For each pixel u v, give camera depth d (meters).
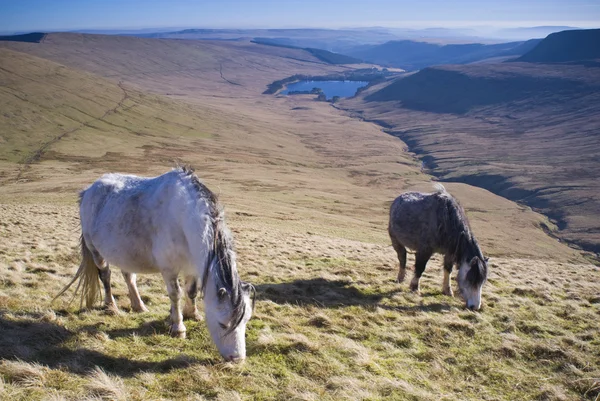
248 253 15.54
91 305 7.56
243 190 70.12
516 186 137.62
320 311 8.55
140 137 131.00
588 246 84.00
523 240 70.06
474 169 156.38
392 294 10.77
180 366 5.76
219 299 5.67
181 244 6.30
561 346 7.48
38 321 6.72
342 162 149.88
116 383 5.05
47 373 5.20
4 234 16.55
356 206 67.19
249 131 182.62
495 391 5.91
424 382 5.93
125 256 6.81
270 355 6.29
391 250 22.08
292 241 20.81
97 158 96.88
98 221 7.06
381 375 5.96
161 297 8.77
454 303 10.46
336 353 6.55
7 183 64.94
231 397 5.01
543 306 10.21
